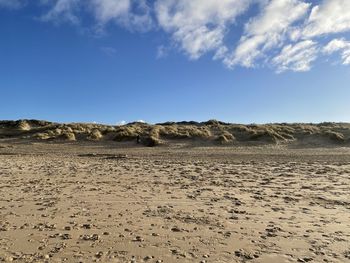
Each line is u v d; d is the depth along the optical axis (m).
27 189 12.91
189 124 72.00
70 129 53.88
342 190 12.42
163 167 19.88
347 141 41.12
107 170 18.61
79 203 10.55
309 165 20.38
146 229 7.97
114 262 6.12
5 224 8.38
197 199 11.08
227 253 6.51
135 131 49.81
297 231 7.76
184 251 6.62
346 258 6.23
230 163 22.00
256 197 11.35
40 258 6.28
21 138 50.09
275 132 46.03
